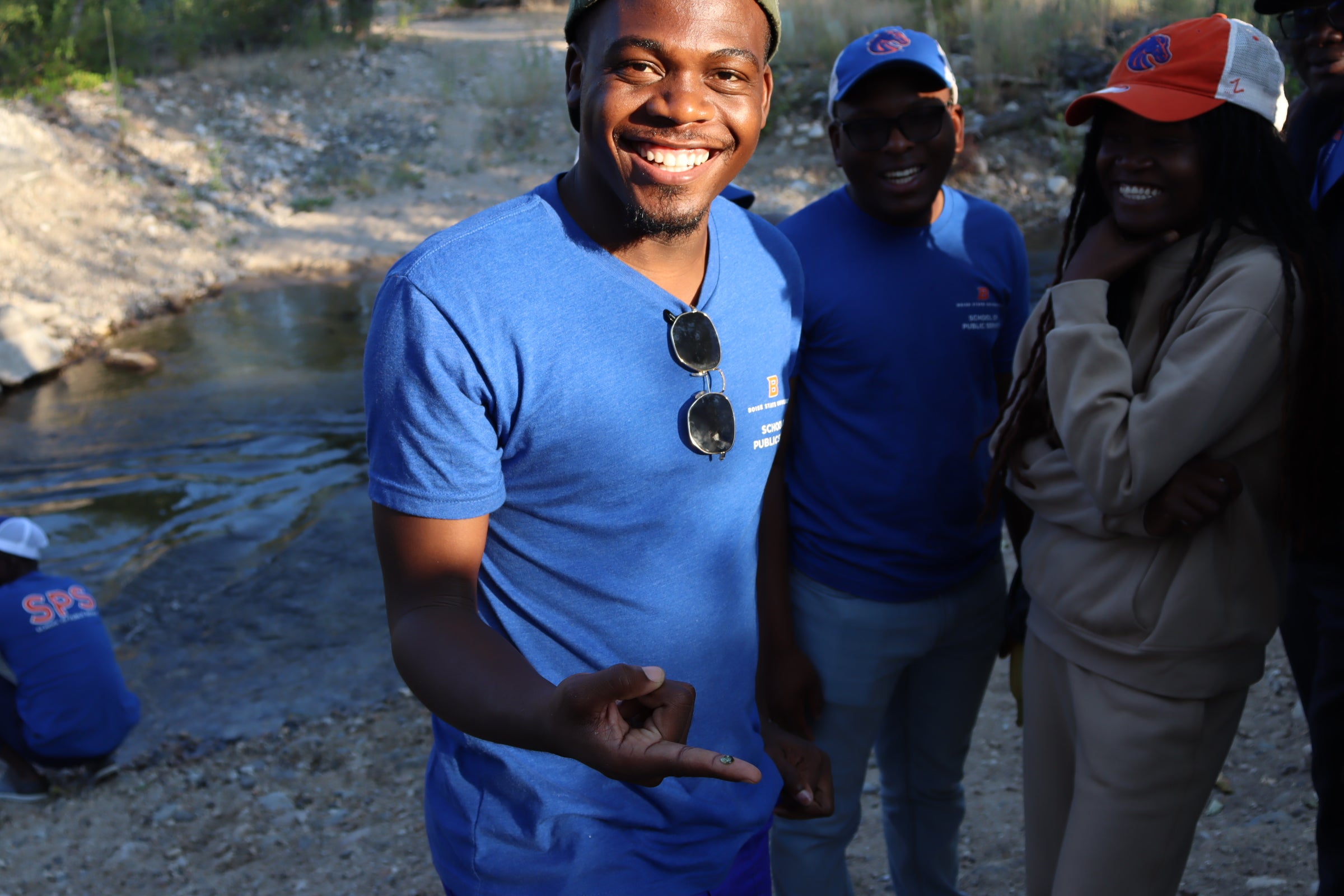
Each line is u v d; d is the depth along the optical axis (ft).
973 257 8.17
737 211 5.72
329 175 41.19
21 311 30.04
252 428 24.21
